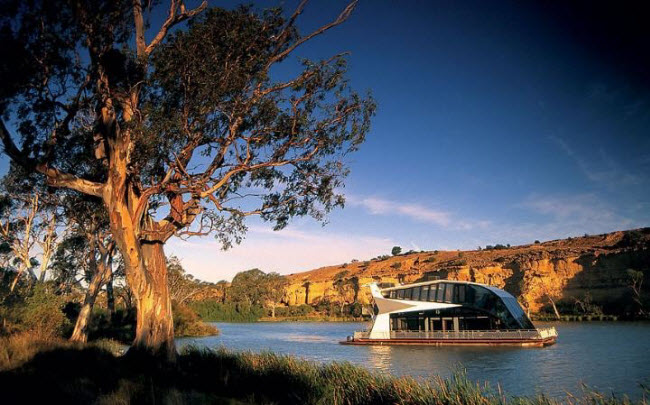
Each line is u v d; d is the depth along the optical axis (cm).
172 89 1538
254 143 1711
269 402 1208
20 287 3017
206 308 11169
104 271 3008
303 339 5247
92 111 1733
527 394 1997
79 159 1908
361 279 11375
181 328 5888
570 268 7662
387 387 1372
